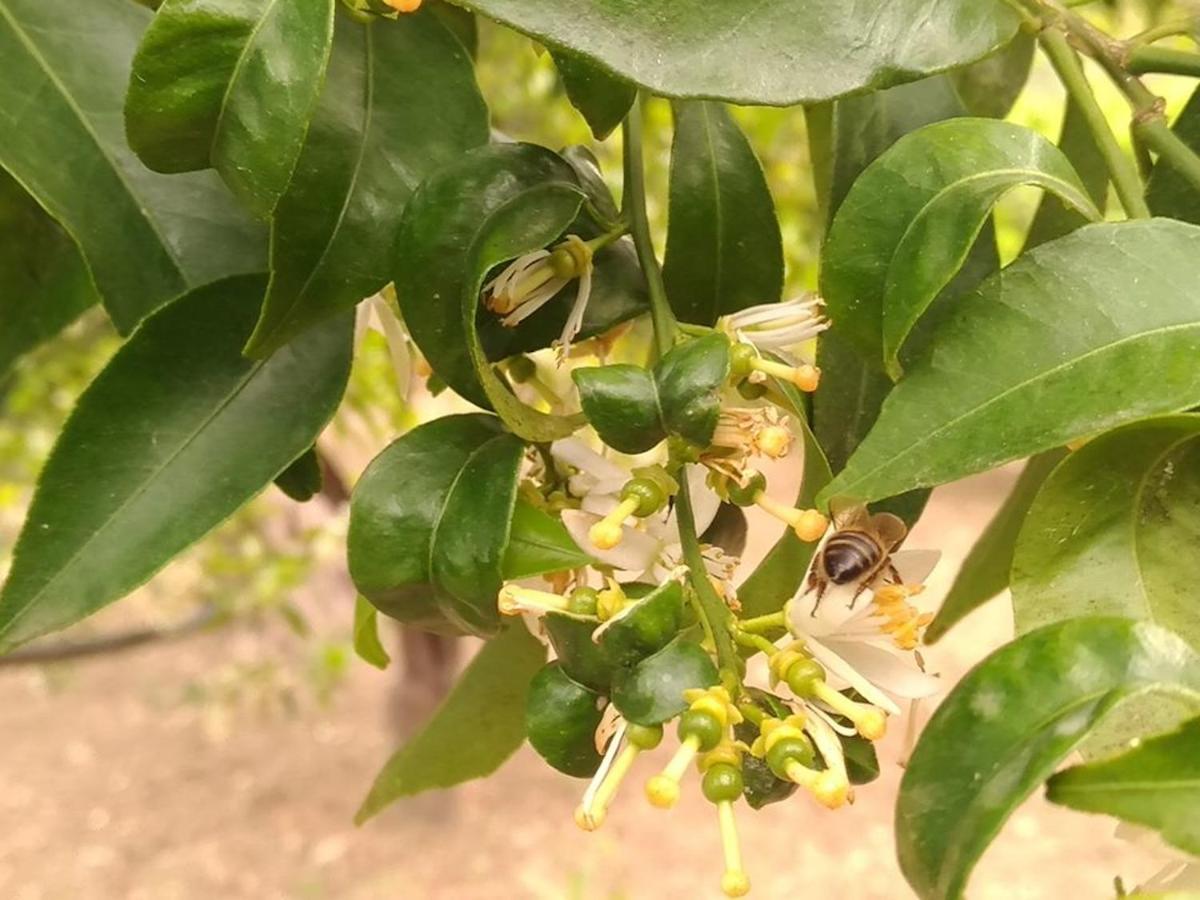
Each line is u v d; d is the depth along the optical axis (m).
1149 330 0.17
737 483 0.17
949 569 1.22
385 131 0.20
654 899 1.08
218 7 0.17
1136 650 0.15
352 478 0.65
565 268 0.19
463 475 0.19
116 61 0.23
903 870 0.15
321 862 1.16
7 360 0.26
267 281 0.21
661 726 0.16
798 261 0.65
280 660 1.25
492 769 0.27
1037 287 0.17
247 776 1.29
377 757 1.31
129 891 1.14
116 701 1.43
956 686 0.15
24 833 1.21
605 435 0.17
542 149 0.19
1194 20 0.21
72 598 0.20
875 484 0.17
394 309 0.23
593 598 0.16
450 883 1.12
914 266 0.18
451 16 0.27
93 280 0.22
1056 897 1.03
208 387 0.21
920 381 0.17
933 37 0.17
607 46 0.17
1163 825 0.14
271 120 0.17
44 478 0.20
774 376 0.18
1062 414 0.17
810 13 0.17
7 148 0.22
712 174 0.22
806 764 0.15
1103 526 0.18
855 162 0.23
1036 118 0.56
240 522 0.83
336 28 0.20
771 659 0.17
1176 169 0.21
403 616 0.19
